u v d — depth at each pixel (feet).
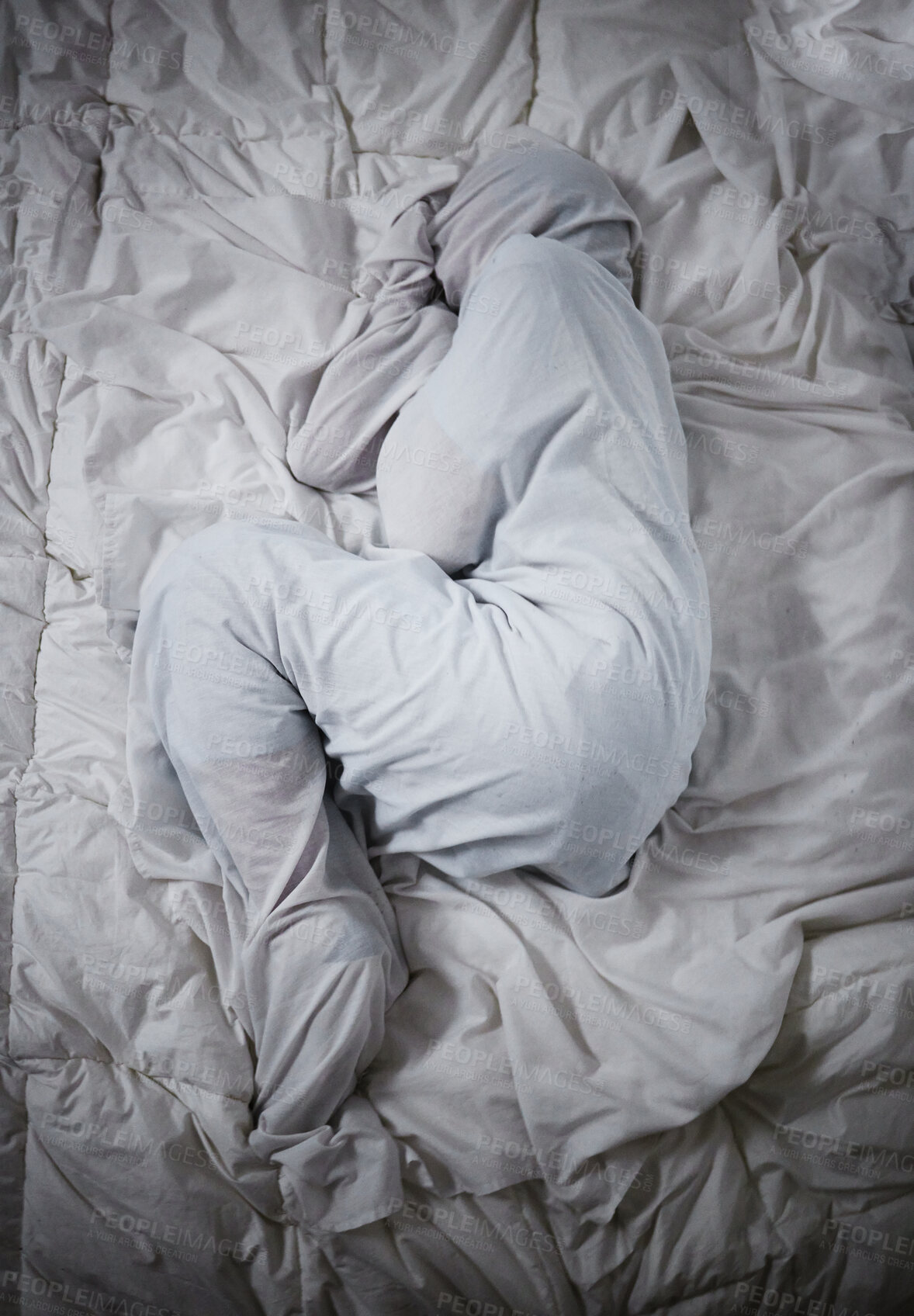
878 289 5.43
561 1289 3.89
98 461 4.97
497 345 4.27
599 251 4.94
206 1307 3.87
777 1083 4.09
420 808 4.10
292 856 4.02
